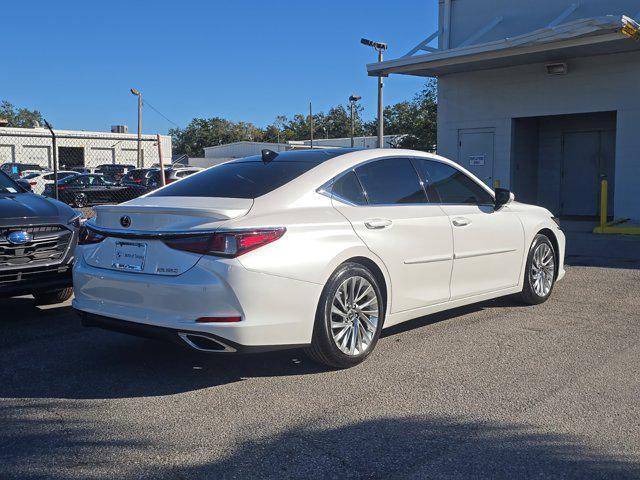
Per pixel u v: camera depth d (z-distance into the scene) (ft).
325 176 16.60
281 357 17.20
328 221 15.69
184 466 11.14
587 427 12.65
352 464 11.21
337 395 14.47
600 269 30.71
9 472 10.93
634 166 51.57
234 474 10.86
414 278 17.79
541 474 10.80
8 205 21.47
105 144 169.89
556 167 62.95
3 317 22.06
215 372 16.07
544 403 13.91
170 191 17.34
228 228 14.11
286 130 369.71
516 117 58.39
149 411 13.61
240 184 16.48
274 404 13.97
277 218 14.90
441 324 20.63
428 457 11.44
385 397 14.33
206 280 13.91
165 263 14.46
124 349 18.06
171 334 14.24
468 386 14.97
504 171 59.57
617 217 52.65
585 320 20.99
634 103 51.24
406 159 18.88
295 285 14.65
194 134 385.09
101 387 15.07
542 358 17.03
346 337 15.96
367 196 17.25
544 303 23.49
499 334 19.39
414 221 17.74
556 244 24.08
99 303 15.64
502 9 58.90
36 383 15.37
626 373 15.79
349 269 15.84
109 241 15.67
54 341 18.97
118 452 11.69
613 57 51.88
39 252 20.99
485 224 20.26
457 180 20.36
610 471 10.89
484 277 20.43
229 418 13.23
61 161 157.99
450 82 62.34
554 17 55.62
